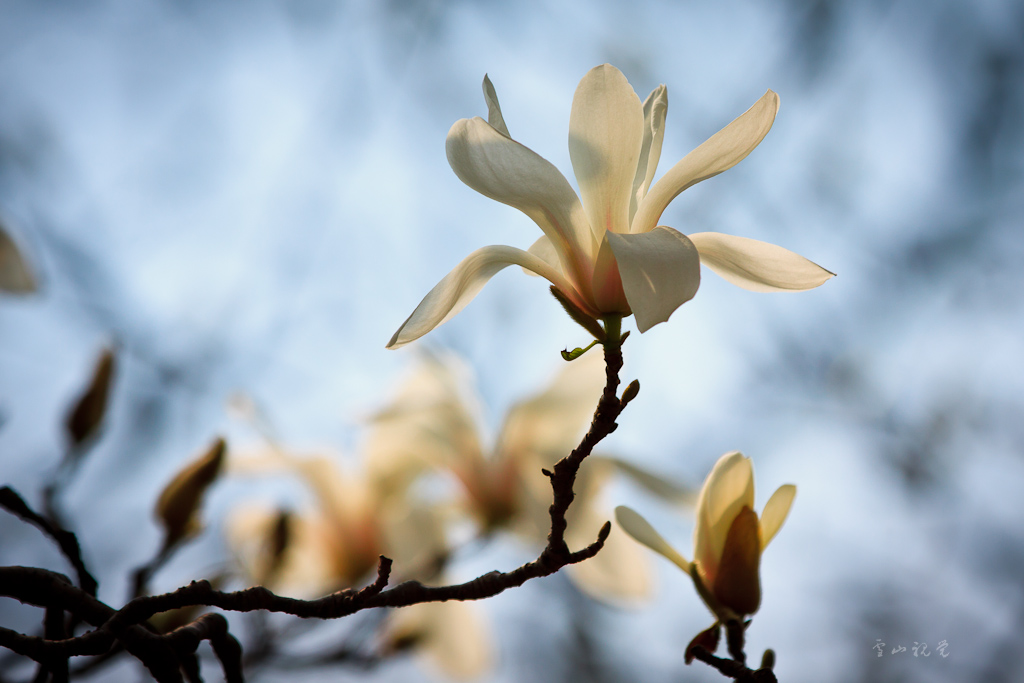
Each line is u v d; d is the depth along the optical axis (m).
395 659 1.16
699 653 0.90
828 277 0.87
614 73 0.88
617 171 0.88
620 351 0.88
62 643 0.85
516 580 0.89
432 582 1.18
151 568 0.99
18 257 1.17
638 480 1.18
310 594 1.18
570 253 0.89
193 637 0.87
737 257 0.89
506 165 0.87
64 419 1.03
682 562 0.93
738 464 0.93
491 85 0.89
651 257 0.85
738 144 0.87
